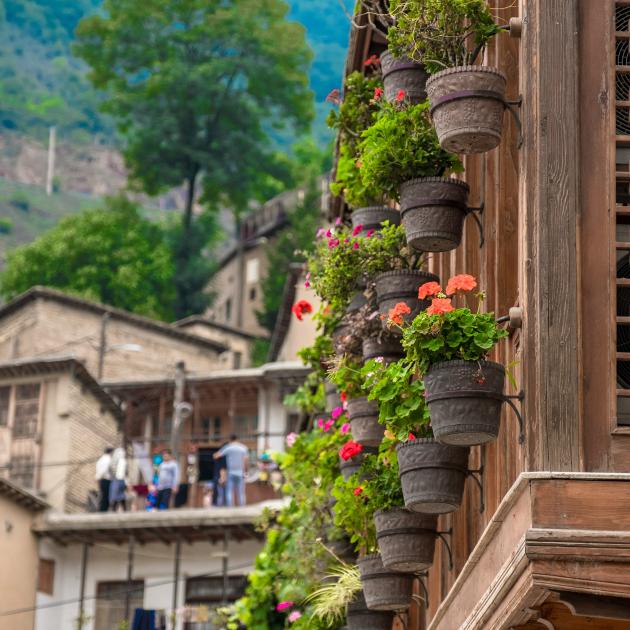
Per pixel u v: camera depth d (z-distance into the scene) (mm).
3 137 122875
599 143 7465
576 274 7285
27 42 152375
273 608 19500
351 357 11609
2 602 32281
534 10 7688
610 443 7086
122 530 33375
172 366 50344
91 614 34031
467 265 10414
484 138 7898
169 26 97938
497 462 8922
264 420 39406
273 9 99438
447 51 8695
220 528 32906
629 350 7352
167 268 80812
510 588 7125
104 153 125188
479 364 7496
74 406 37562
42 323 47781
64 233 79688
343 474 12117
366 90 12789
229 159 92562
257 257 79000
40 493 36750
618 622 7324
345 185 12961
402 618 12711
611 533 6613
